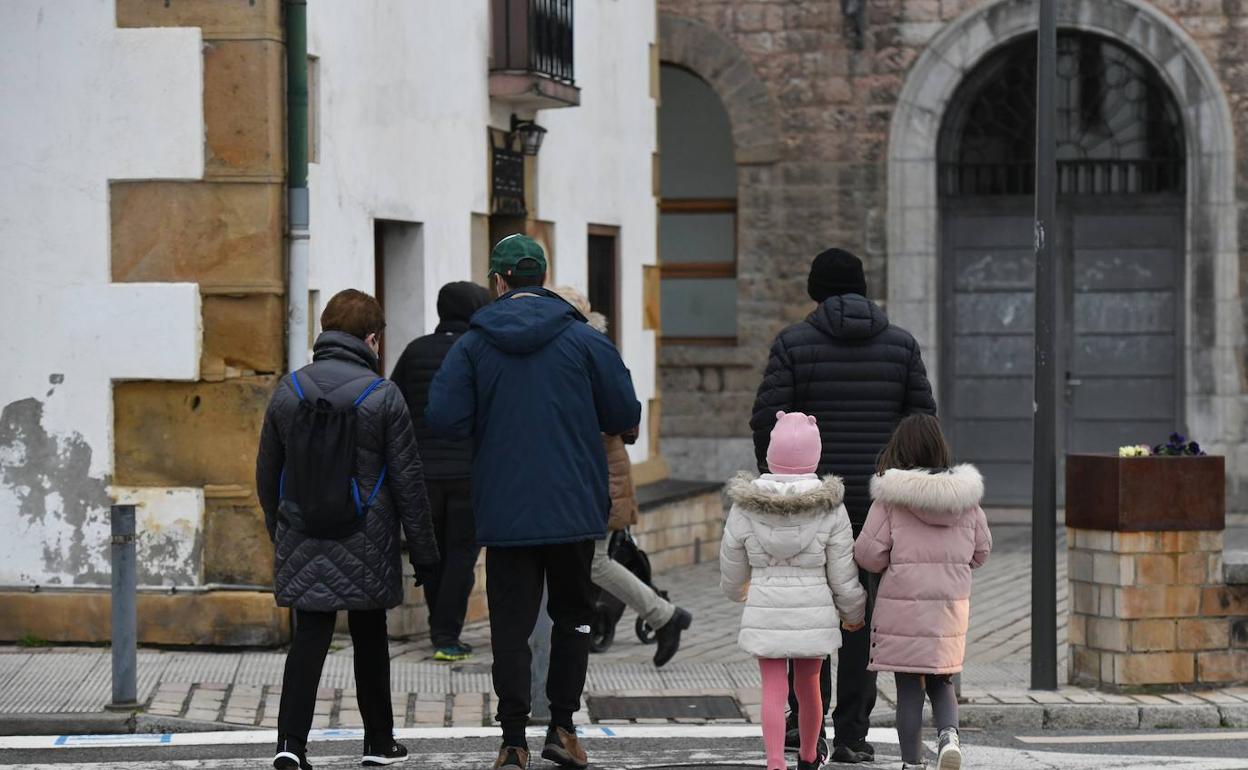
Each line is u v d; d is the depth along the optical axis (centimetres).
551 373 1805
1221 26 4309
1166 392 4459
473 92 3134
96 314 2522
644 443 3947
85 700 2183
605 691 2359
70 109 2514
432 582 2548
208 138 2488
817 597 1747
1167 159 4416
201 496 2514
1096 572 2342
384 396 1803
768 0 4484
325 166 2642
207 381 2508
